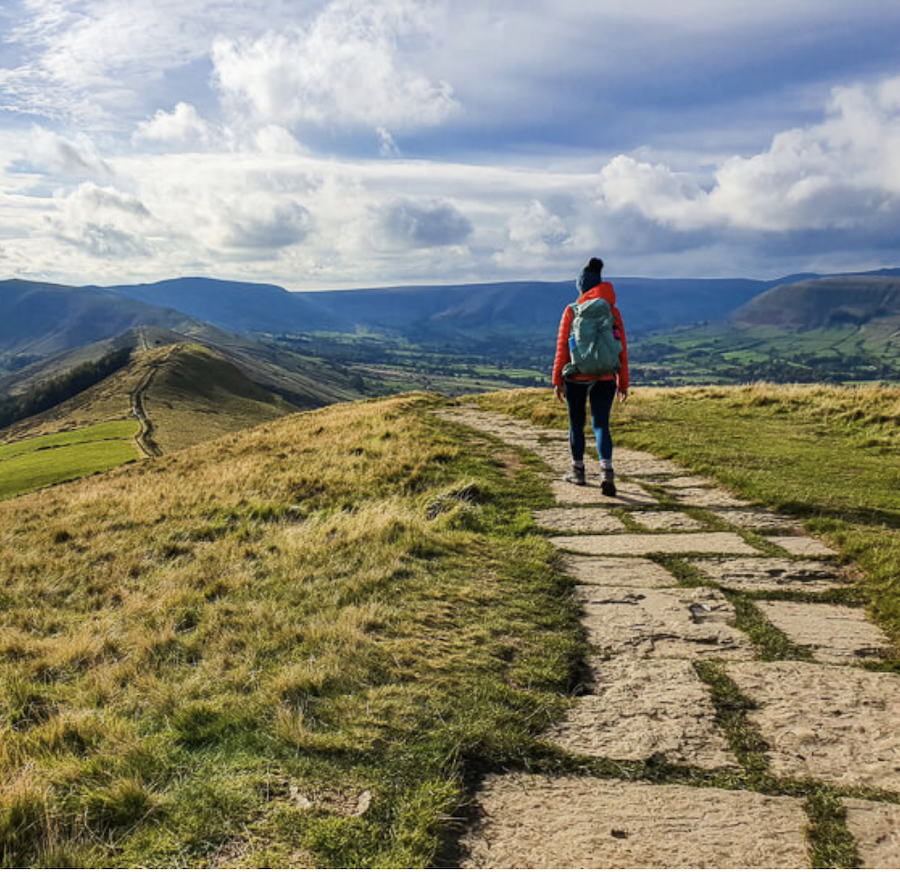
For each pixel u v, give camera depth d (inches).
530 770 127.4
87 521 466.0
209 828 109.7
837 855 102.4
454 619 200.1
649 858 102.4
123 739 139.6
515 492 378.6
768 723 142.6
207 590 255.1
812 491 344.8
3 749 136.8
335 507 397.1
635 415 657.6
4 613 279.0
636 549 274.2
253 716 144.0
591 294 359.6
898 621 195.5
